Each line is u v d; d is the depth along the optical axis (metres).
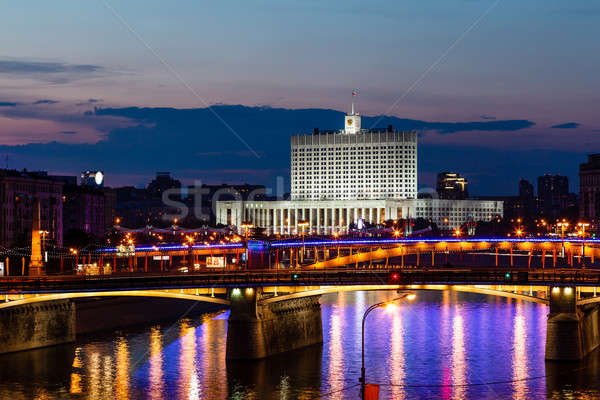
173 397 169.62
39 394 171.00
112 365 195.38
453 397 168.62
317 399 168.50
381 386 177.00
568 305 196.25
